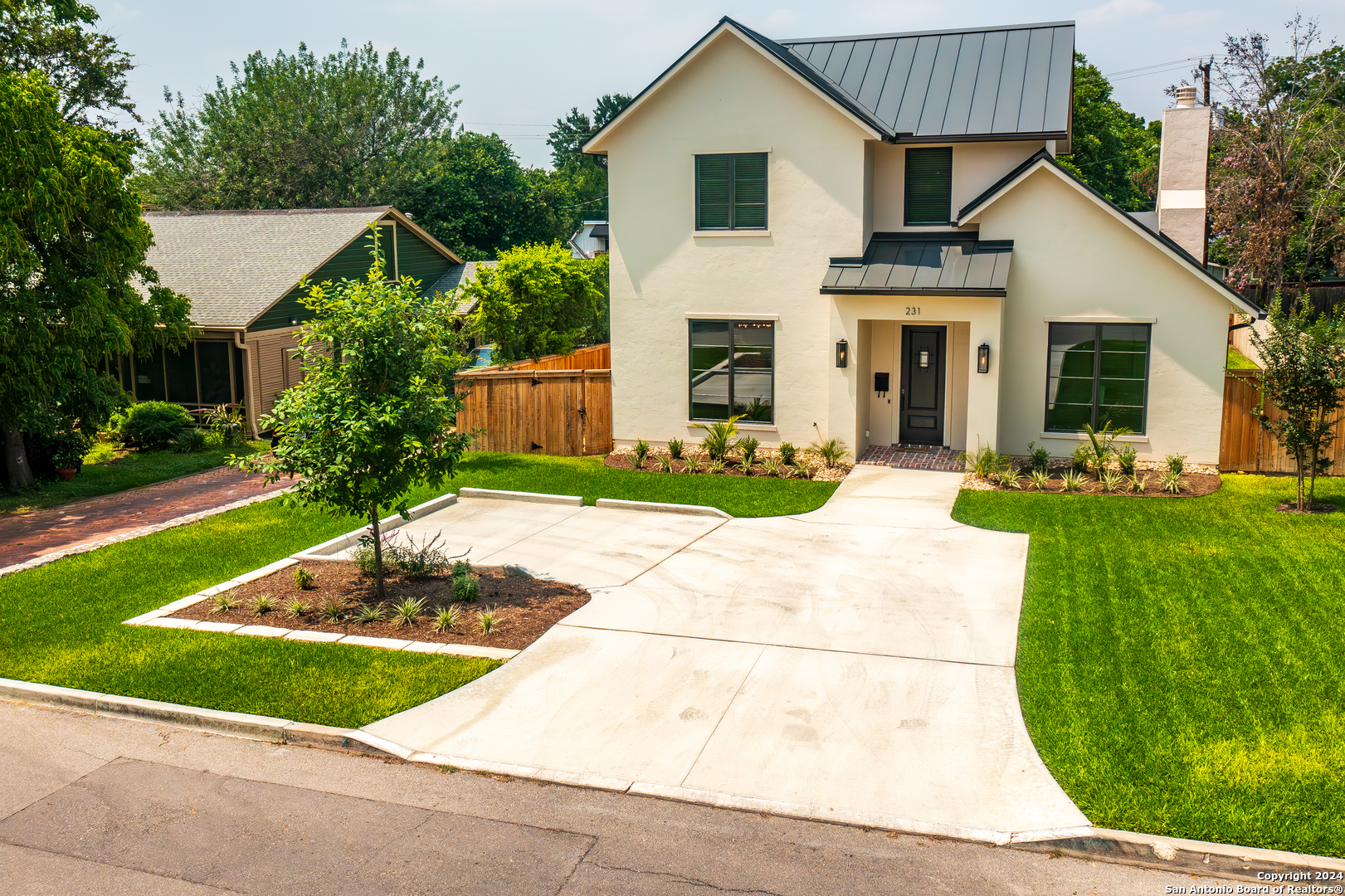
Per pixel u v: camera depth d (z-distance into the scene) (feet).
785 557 48.67
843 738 30.55
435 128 193.77
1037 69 68.59
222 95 185.88
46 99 64.64
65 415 69.67
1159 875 23.65
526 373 74.13
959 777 28.04
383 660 36.91
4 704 34.68
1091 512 54.70
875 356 71.20
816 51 74.84
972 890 23.18
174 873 24.68
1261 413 61.31
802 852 24.84
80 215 67.77
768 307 68.85
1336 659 34.35
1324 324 51.67
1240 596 40.88
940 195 68.18
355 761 30.27
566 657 37.04
